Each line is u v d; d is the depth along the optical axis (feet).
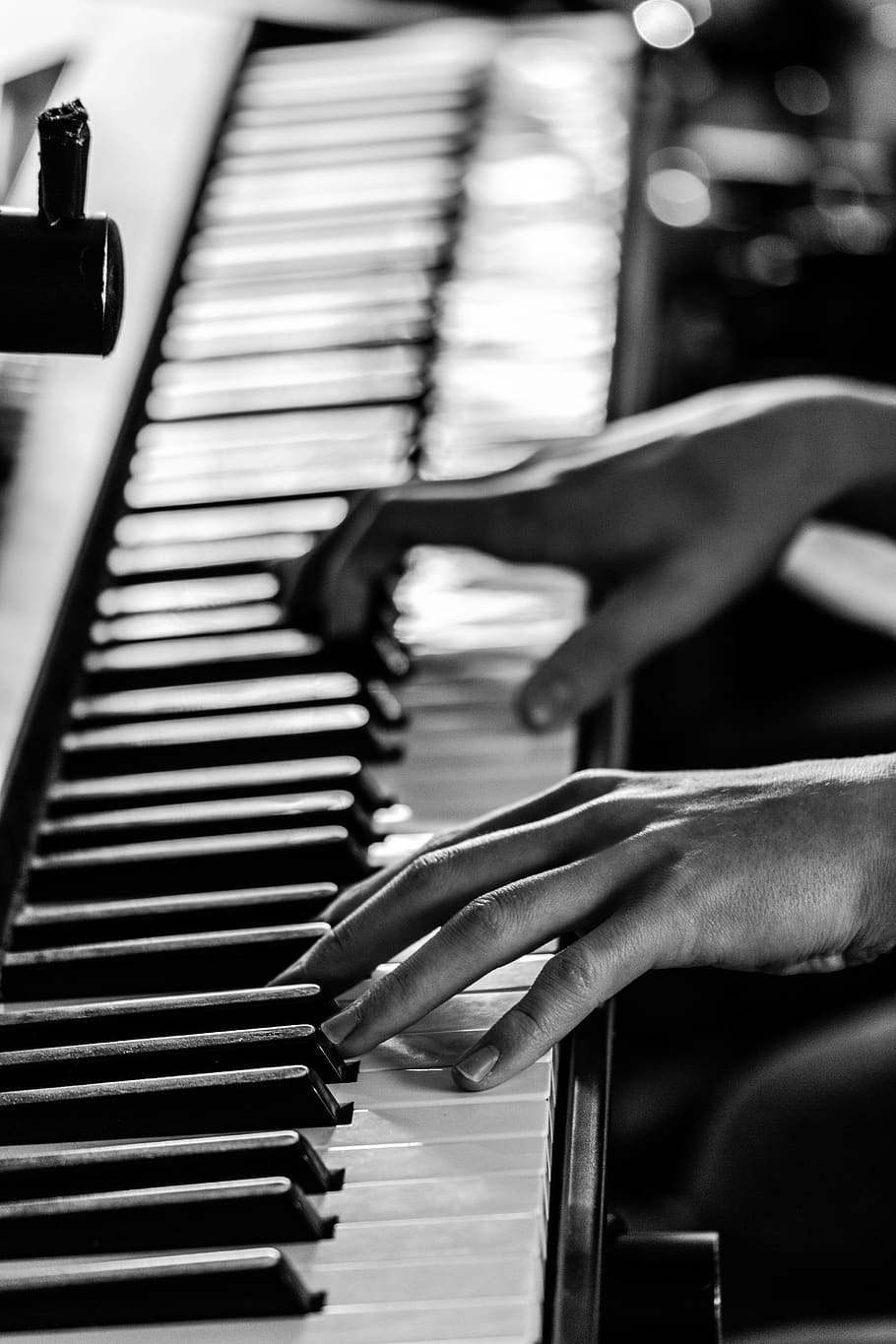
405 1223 3.11
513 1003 3.41
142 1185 3.15
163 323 4.66
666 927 3.34
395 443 4.44
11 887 3.64
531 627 4.19
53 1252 3.10
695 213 7.29
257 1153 3.16
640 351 4.67
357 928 3.41
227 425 4.47
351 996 3.41
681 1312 3.28
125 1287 3.03
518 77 5.65
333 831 3.68
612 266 4.86
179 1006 3.35
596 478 4.21
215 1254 3.07
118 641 4.08
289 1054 3.29
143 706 3.95
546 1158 3.20
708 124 8.55
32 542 4.08
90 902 3.65
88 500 4.19
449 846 3.49
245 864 3.66
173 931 3.56
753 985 4.45
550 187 5.06
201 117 5.17
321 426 4.48
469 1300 3.03
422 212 4.98
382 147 5.19
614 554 4.18
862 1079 3.96
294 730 3.87
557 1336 3.08
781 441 4.29
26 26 4.86
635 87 5.62
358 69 5.63
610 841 3.44
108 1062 3.28
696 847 3.40
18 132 4.08
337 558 4.09
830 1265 3.75
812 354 7.34
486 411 4.54
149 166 4.99
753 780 3.50
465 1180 3.15
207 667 4.01
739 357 7.34
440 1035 3.36
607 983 3.32
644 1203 3.85
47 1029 3.35
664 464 4.25
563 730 3.95
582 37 5.89
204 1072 3.28
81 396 4.38
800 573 5.13
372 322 4.68
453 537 4.15
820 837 3.43
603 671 4.03
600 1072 3.34
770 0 8.84
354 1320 3.02
